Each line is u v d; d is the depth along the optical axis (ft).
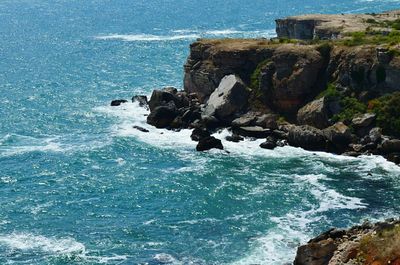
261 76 327.06
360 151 281.74
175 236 218.59
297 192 247.91
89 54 583.58
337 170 267.39
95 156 299.99
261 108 322.34
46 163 294.87
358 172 264.11
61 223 232.53
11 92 440.04
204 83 348.38
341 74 310.65
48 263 202.90
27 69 523.70
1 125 357.41
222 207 239.30
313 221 223.92
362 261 164.35
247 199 244.22
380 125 289.12
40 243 216.74
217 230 221.25
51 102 406.82
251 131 306.35
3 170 287.69
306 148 290.76
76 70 510.17
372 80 301.63
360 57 304.91
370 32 350.84
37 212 242.58
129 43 634.43
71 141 325.21
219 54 341.00
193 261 200.64
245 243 210.18
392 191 245.65
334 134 286.46
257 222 225.15
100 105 391.86
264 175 265.75
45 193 260.42
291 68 320.50
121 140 317.63
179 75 474.90
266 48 333.21
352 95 304.50
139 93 423.23
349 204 236.43
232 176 266.36
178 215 234.99
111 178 273.33
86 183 269.23
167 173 273.95
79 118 364.58
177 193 253.85
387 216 225.35
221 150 294.25
